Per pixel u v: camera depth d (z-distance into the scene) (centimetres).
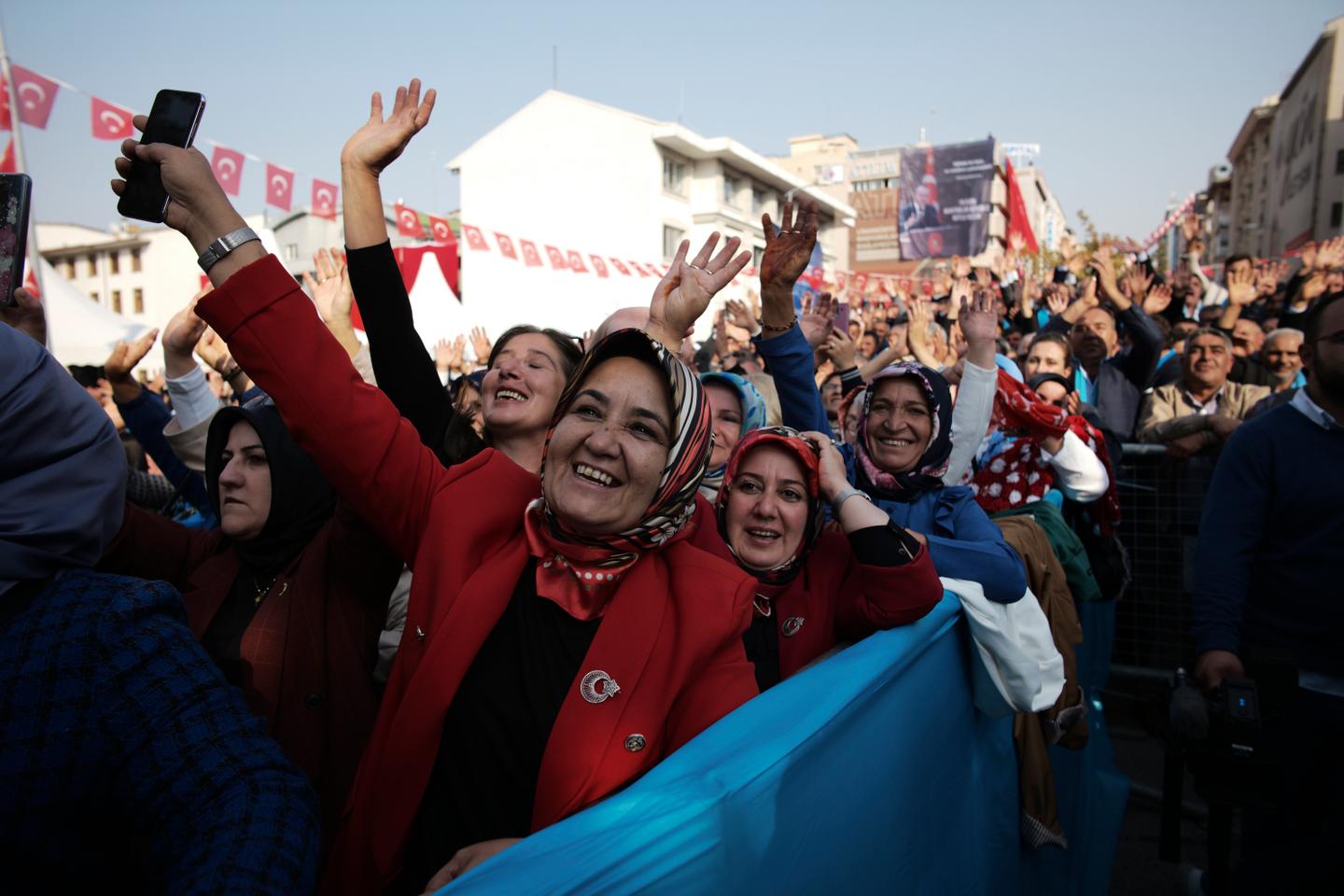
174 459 290
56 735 97
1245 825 250
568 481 134
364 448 142
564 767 123
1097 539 335
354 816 136
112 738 98
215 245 135
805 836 118
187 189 134
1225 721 201
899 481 261
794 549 207
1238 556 247
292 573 184
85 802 98
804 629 204
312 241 2500
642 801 96
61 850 97
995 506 321
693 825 94
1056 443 309
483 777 130
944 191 3797
